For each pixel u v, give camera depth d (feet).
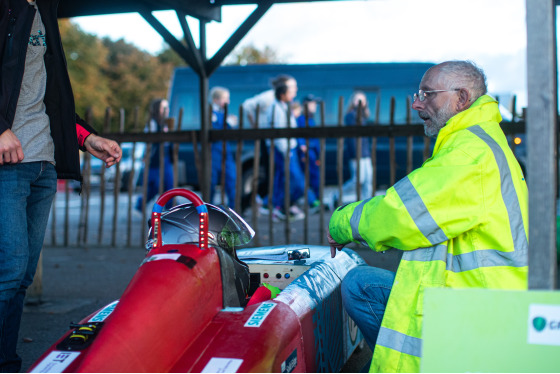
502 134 7.97
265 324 7.19
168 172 30.25
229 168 31.19
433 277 7.54
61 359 6.77
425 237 7.51
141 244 27.02
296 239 27.86
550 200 6.06
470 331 6.19
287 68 42.70
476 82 8.33
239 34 20.71
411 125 22.58
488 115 8.06
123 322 6.47
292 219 34.96
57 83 9.95
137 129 25.54
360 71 41.86
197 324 7.02
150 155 27.50
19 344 13.24
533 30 6.08
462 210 7.38
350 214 8.23
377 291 8.83
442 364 6.21
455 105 8.35
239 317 7.40
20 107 9.02
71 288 18.95
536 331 6.07
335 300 10.05
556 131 6.33
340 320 10.39
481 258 7.48
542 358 6.07
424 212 7.44
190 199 7.82
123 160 63.05
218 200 41.93
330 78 42.04
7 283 8.74
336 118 41.96
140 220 39.32
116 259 24.03
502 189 7.50
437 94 8.41
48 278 20.49
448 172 7.40
